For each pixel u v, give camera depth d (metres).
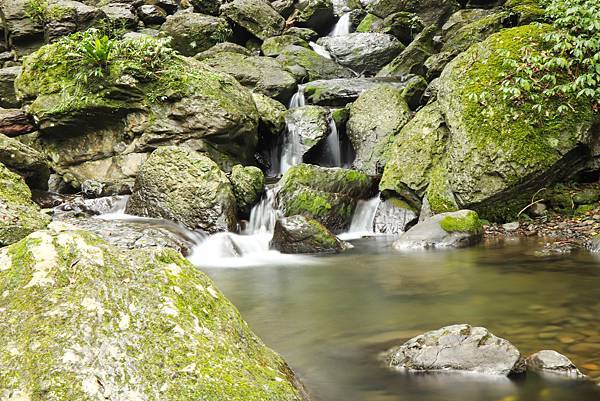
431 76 13.17
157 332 2.37
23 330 2.27
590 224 7.57
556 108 8.03
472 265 6.29
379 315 4.63
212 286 2.85
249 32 17.44
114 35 15.14
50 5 15.74
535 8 12.62
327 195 9.05
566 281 5.34
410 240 7.69
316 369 3.51
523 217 8.25
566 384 3.06
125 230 7.60
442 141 9.02
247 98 11.32
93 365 2.17
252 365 2.48
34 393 2.05
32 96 10.87
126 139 10.62
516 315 4.38
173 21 17.02
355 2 18.80
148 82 10.55
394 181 9.09
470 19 14.69
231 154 10.91
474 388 3.08
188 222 8.31
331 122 11.95
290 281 6.11
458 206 8.34
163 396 2.13
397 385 3.18
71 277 2.52
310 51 15.61
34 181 9.66
